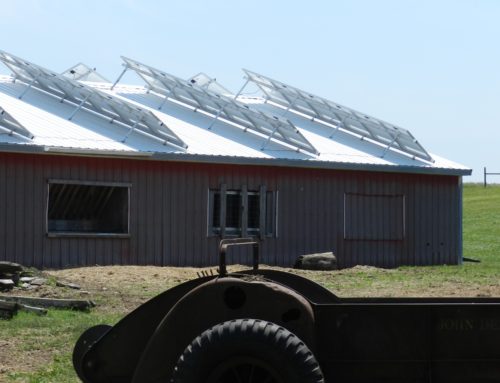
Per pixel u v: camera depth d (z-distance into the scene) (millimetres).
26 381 10461
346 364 7707
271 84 37781
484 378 7734
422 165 33500
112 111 29719
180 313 7664
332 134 35094
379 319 7707
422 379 7719
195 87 33875
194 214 29141
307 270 27891
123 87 36281
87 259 27188
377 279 25062
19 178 26094
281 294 7523
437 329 7723
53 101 30922
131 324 8359
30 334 13656
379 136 34344
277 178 30750
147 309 8359
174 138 28859
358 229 32375
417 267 31656
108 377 8367
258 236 30422
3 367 11289
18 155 26078
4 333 13703
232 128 32500
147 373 7691
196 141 30406
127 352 8352
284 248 30812
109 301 18141
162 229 28562
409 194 33469
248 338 7082
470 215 60438
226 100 32781
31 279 19484
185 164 29016
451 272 28500
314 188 31500
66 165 26875
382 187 32906
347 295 20703
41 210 26422
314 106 36656
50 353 12227
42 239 26406
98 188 27797
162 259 28516
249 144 31219
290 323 7496
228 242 8164
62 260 26750
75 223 28141
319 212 31562
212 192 29469
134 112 28891
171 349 7664
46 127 28125
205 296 7637
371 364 7707
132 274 23438
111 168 27688
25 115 28922
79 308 16734
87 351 8398
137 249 28109
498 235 49250
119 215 28250
